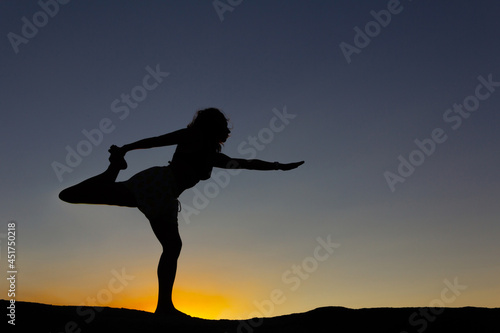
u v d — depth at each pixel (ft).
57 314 14.40
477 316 15.33
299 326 15.20
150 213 15.31
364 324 15.25
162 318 14.51
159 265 15.48
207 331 13.88
